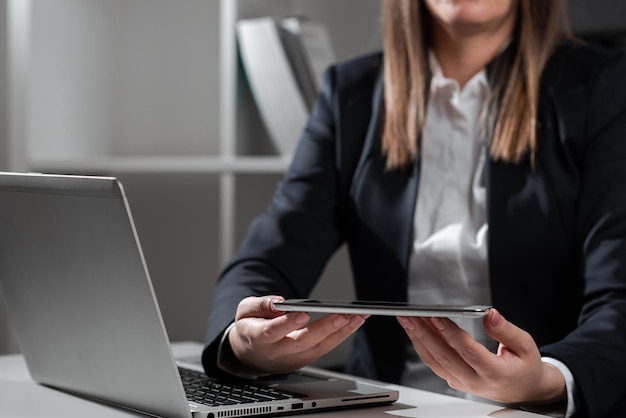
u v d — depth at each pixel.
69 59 2.57
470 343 1.08
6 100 2.43
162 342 1.03
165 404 1.07
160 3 2.79
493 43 1.72
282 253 1.66
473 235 1.63
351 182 1.77
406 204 1.68
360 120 1.78
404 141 1.70
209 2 2.77
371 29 2.65
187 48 2.80
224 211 2.39
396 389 1.30
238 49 2.40
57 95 2.54
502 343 1.14
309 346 1.18
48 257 1.15
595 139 1.60
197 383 1.27
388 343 1.67
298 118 2.33
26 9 2.41
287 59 2.32
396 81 1.74
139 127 2.77
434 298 1.65
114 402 1.17
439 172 1.69
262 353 1.23
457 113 1.69
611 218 1.53
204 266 2.75
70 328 1.18
